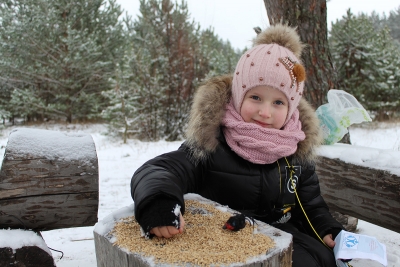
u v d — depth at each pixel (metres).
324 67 3.85
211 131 1.76
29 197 1.51
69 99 15.57
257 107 1.83
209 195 1.84
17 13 15.27
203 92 1.83
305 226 2.03
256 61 1.84
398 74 14.36
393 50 15.64
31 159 1.51
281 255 1.13
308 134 1.99
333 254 1.75
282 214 1.91
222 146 1.84
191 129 1.79
